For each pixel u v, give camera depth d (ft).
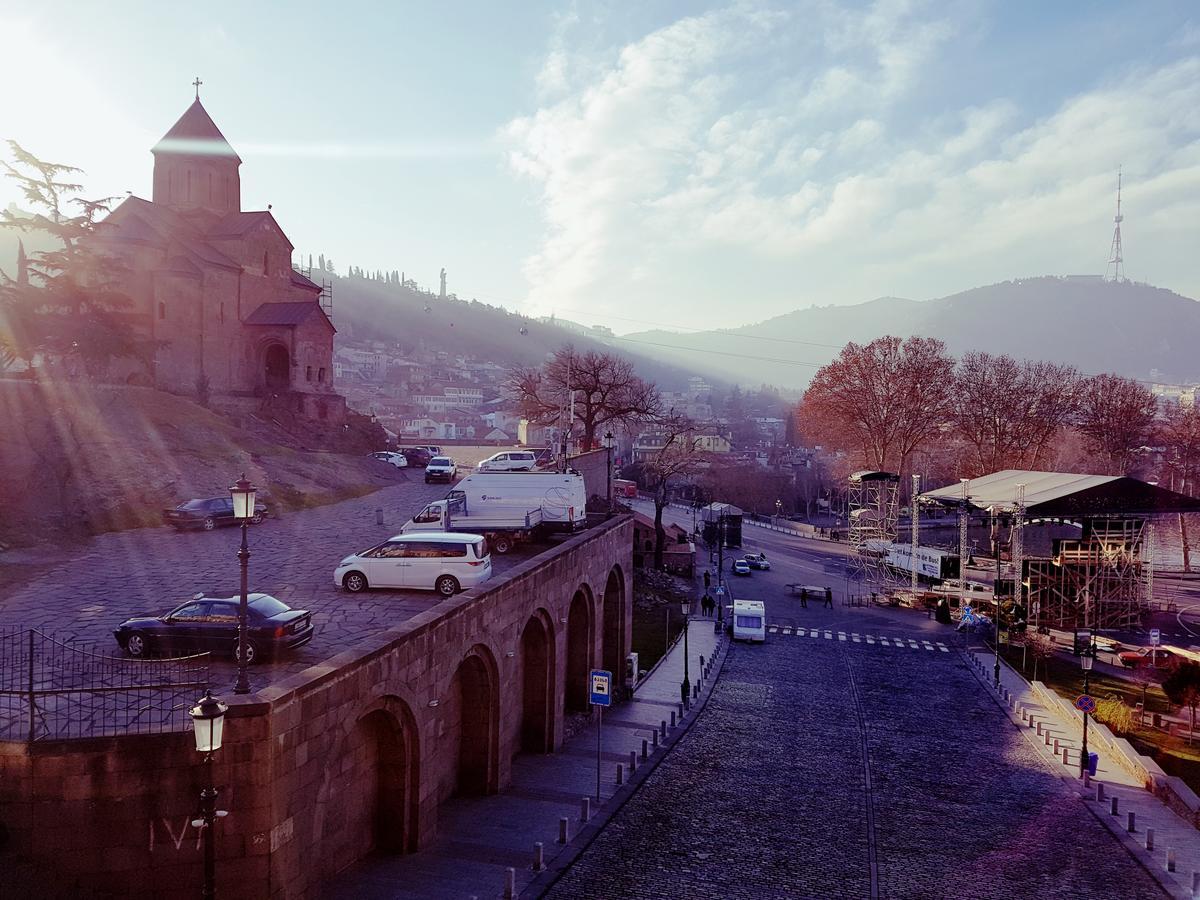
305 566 98.73
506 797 82.84
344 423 245.24
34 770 45.37
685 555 246.06
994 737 116.47
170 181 235.40
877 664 159.74
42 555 100.48
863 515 295.48
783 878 68.64
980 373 374.43
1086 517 207.72
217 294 220.02
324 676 53.31
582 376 267.18
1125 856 77.41
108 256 192.75
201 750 39.65
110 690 48.21
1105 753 111.14
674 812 82.02
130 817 46.19
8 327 164.76
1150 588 219.82
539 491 116.47
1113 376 370.32
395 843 66.08
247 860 47.26
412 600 82.53
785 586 238.68
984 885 69.67
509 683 86.22
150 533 117.08
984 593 225.15
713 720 117.08
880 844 77.46
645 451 576.20
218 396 219.61
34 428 137.90
